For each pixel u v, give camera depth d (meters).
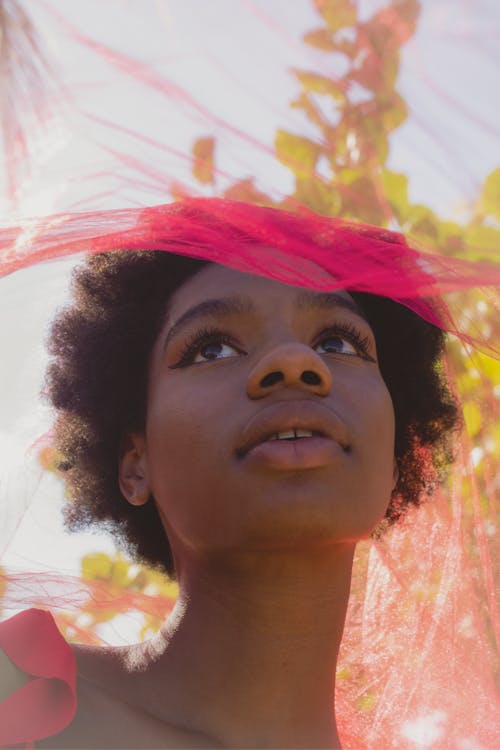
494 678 2.37
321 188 1.86
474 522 2.42
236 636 1.72
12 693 1.58
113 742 1.61
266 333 1.85
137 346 2.04
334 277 1.86
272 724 1.71
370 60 1.44
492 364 2.45
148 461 1.95
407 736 2.37
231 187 1.79
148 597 2.51
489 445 2.46
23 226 1.76
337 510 1.64
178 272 2.02
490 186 1.49
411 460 2.38
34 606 2.27
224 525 1.66
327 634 1.77
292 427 1.66
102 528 2.26
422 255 1.89
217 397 1.74
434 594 2.44
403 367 2.34
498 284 1.88
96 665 1.81
